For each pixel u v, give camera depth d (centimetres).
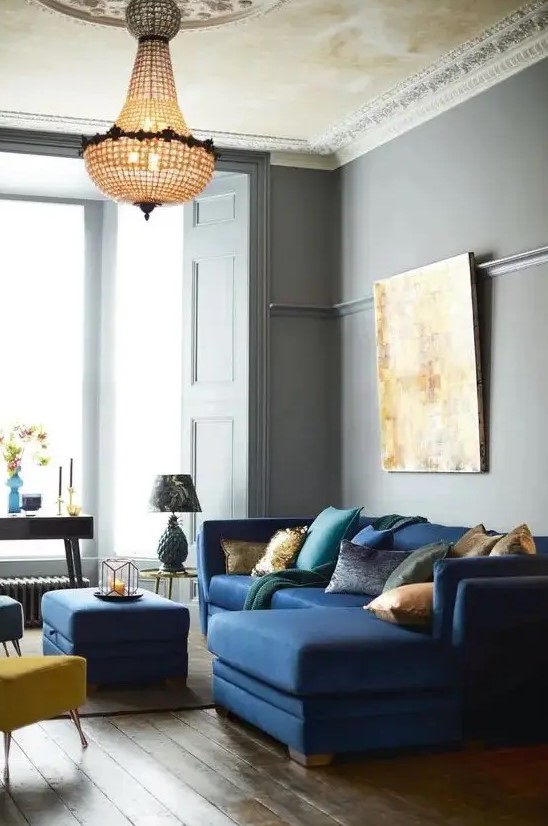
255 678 460
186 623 564
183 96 687
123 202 542
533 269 578
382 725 423
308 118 736
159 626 557
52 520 768
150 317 877
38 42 595
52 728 475
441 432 650
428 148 684
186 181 521
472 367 618
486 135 623
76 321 880
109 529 868
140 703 521
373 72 647
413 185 702
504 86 607
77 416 876
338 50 610
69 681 431
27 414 867
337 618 468
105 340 877
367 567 573
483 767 413
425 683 427
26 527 761
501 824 346
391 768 412
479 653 436
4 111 714
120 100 694
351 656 416
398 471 707
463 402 627
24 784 392
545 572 459
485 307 620
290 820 351
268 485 791
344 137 765
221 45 600
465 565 443
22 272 871
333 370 814
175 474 794
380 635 432
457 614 434
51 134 749
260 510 789
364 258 768
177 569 764
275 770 409
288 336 809
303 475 810
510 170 601
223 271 812
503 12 559
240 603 641
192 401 823
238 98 693
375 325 731
